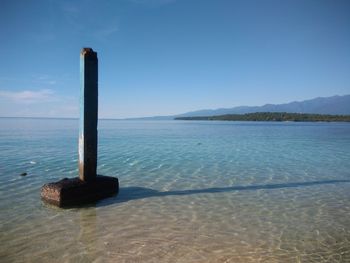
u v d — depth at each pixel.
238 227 9.80
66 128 80.50
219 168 19.77
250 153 27.98
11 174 16.39
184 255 7.87
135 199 12.59
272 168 20.19
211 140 43.69
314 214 11.12
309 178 17.14
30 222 9.87
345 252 8.11
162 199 12.68
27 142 35.84
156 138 46.97
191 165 20.69
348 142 42.25
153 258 7.69
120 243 8.52
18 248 8.11
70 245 8.34
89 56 11.99
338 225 10.05
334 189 14.70
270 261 7.60
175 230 9.48
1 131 62.50
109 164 20.55
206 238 8.93
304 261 7.60
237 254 7.95
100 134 58.06
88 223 9.91
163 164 20.86
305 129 91.62
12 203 11.60
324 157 26.02
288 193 13.91
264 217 10.76
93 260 7.55
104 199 12.51
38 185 14.15
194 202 12.37
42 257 7.66
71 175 16.31
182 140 42.97
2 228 9.34
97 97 12.29
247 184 15.51
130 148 30.80
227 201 12.57
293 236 9.12
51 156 23.41
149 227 9.70
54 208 11.22
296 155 27.08
